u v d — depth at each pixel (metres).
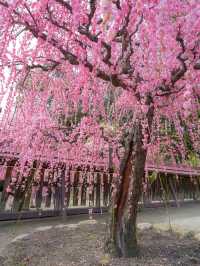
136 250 3.45
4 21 2.07
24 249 3.74
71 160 4.51
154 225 5.40
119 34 2.38
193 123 4.30
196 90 3.16
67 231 4.71
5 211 5.77
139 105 2.96
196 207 8.59
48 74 3.06
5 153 4.62
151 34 2.44
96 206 6.91
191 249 3.77
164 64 2.76
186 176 9.20
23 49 2.45
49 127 3.93
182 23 2.61
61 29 2.41
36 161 5.12
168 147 5.07
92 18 2.11
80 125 3.77
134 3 2.12
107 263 3.13
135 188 3.43
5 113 2.89
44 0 1.93
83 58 2.33
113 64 2.58
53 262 3.23
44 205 6.23
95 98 3.11
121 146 3.93
